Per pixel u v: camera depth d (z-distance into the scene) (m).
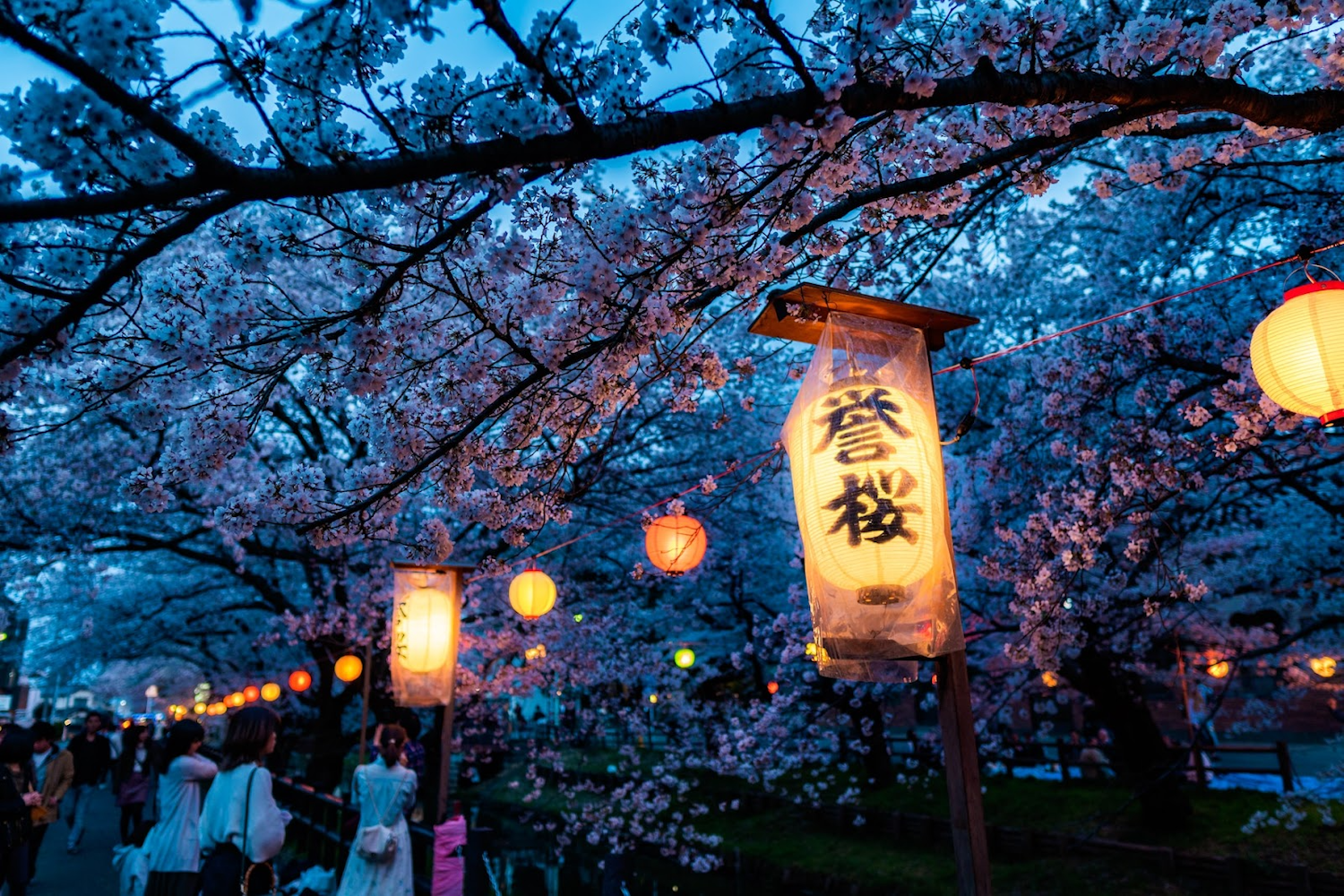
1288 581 11.71
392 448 3.36
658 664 15.60
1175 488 5.83
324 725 16.73
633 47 2.27
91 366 2.67
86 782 11.91
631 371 3.95
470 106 2.14
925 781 14.39
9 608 13.82
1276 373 3.68
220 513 3.25
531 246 3.05
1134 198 9.47
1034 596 6.69
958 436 3.53
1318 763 15.72
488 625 14.28
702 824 14.84
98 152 1.74
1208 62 2.91
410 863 6.07
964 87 2.44
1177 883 9.42
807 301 3.35
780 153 2.41
